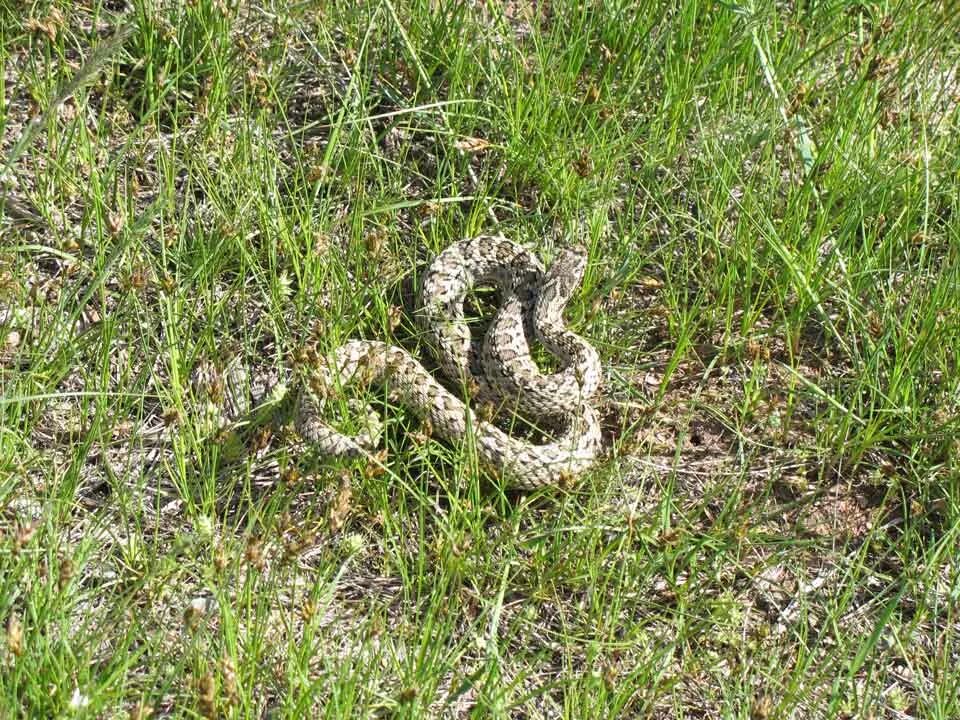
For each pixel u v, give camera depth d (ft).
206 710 3.33
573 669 3.83
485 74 4.89
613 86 4.96
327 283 4.43
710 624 3.89
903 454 4.24
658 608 3.94
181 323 4.25
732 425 4.33
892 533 4.16
